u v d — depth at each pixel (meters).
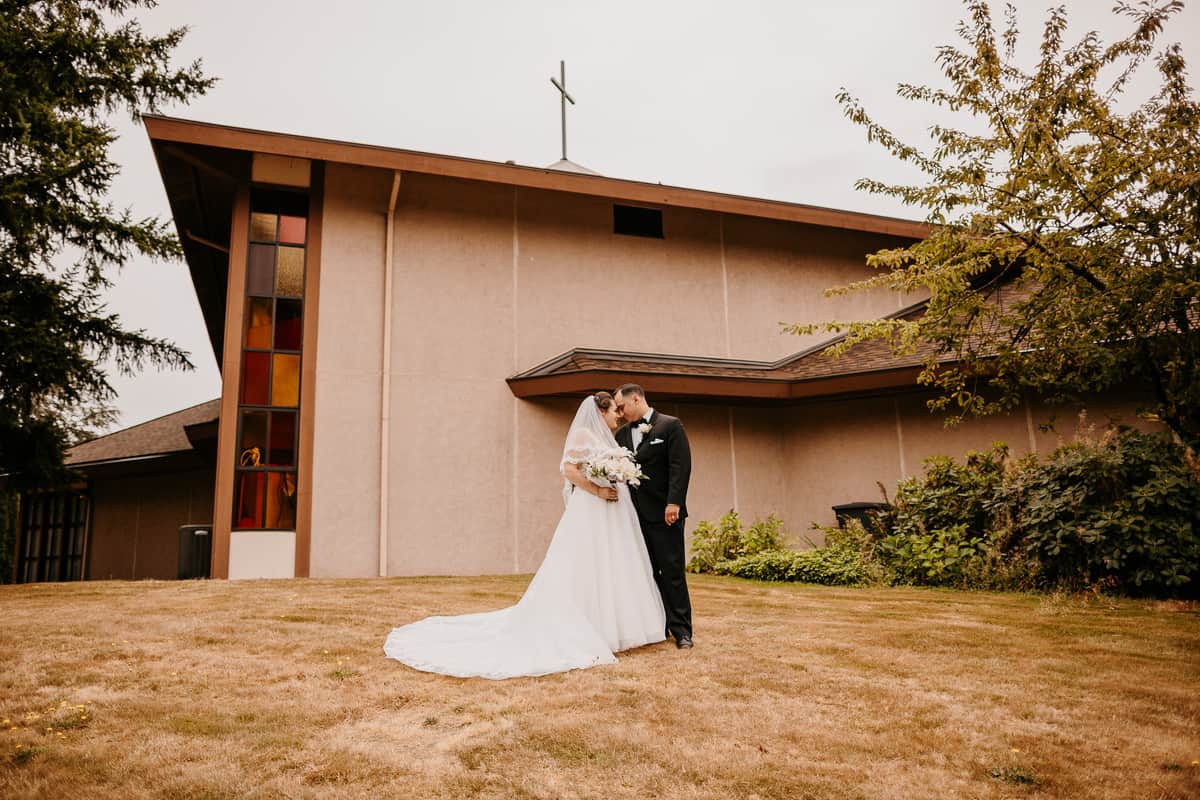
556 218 11.87
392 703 3.39
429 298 10.91
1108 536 6.88
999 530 7.79
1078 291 6.75
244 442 9.91
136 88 11.88
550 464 11.08
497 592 6.90
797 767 2.69
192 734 2.99
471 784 2.53
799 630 5.07
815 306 13.29
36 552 16.88
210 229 11.81
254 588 7.29
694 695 3.52
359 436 10.28
